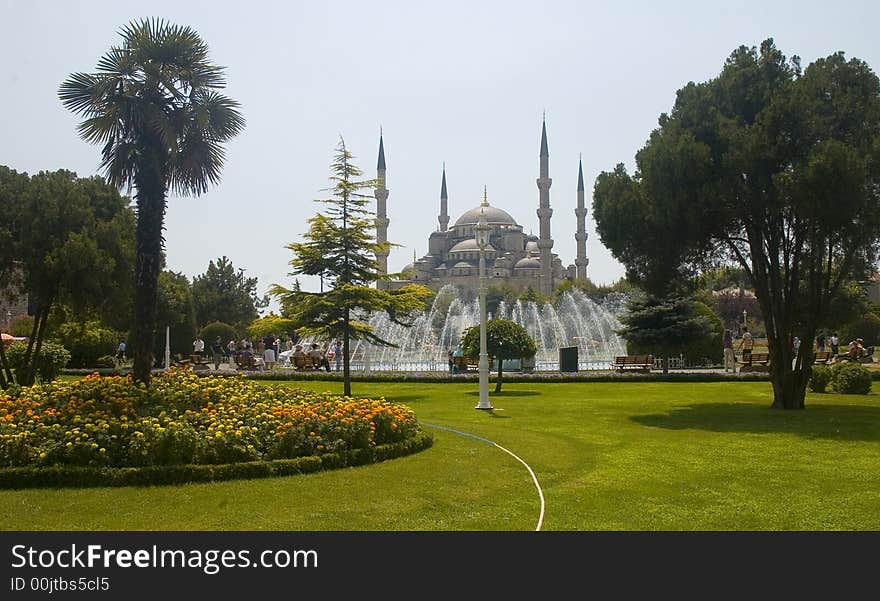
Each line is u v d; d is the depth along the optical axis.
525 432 16.50
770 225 21.05
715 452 14.14
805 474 12.04
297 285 34.16
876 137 19.36
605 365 48.47
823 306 21.25
